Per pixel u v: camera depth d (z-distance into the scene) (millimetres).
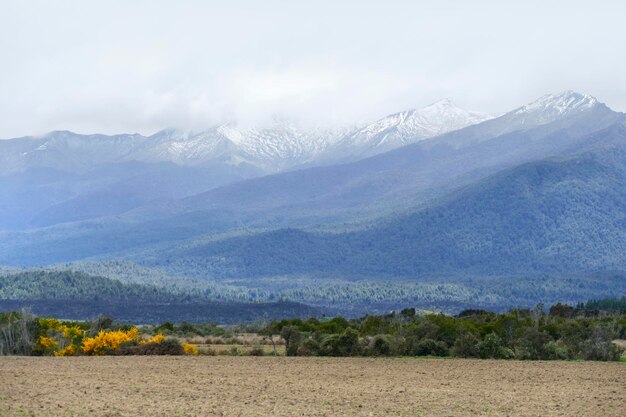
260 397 58656
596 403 57531
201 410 51969
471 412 52938
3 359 90875
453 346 102000
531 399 59406
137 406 53250
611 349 98188
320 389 64000
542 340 99438
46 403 53875
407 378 73375
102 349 101562
